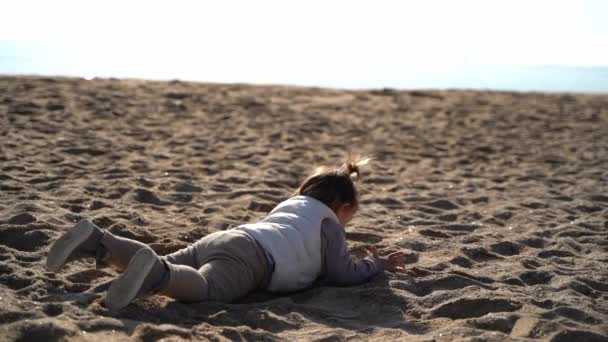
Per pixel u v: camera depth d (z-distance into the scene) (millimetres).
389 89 12742
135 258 2377
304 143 7258
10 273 2812
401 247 3660
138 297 2508
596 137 8406
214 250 2703
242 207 4402
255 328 2428
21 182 4652
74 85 9953
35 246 3256
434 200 4875
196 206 4379
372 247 3090
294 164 6133
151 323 2336
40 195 4266
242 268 2668
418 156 6930
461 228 4172
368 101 11055
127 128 7273
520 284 3080
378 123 8898
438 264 3289
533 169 6395
